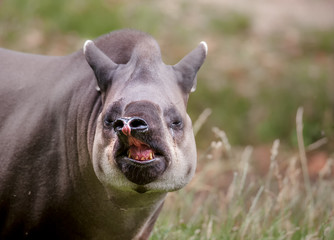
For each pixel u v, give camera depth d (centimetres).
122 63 1305
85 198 1288
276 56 3638
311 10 4278
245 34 3806
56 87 1350
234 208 1716
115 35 1358
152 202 1238
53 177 1298
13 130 1320
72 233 1323
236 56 3516
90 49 1238
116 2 3666
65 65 1385
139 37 1309
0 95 1364
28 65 1412
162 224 1714
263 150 3091
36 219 1302
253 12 4041
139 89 1133
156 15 3612
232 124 3169
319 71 3503
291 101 3309
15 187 1296
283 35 3872
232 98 3259
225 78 3344
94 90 1291
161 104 1120
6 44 3400
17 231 1328
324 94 3341
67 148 1299
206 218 1723
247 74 3409
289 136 3212
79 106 1300
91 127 1246
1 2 3609
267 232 1662
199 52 1270
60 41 3428
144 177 1085
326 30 3981
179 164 1135
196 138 3066
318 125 3225
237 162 2334
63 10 3553
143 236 1412
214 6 3975
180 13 3762
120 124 1050
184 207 1850
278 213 1767
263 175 2666
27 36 3431
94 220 1305
